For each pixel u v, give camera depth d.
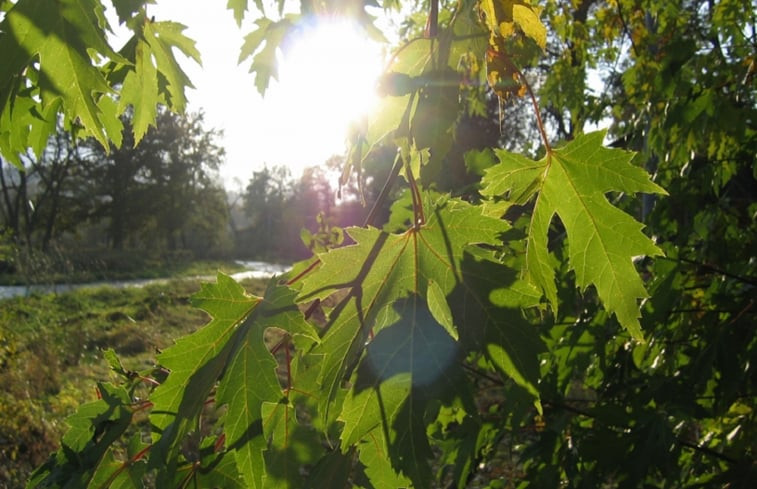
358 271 0.90
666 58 2.71
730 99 2.60
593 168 0.99
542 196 1.02
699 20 3.61
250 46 1.39
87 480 1.08
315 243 1.62
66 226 32.12
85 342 10.09
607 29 3.90
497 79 0.96
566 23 4.03
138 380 1.26
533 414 2.31
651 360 2.66
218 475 1.08
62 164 27.91
